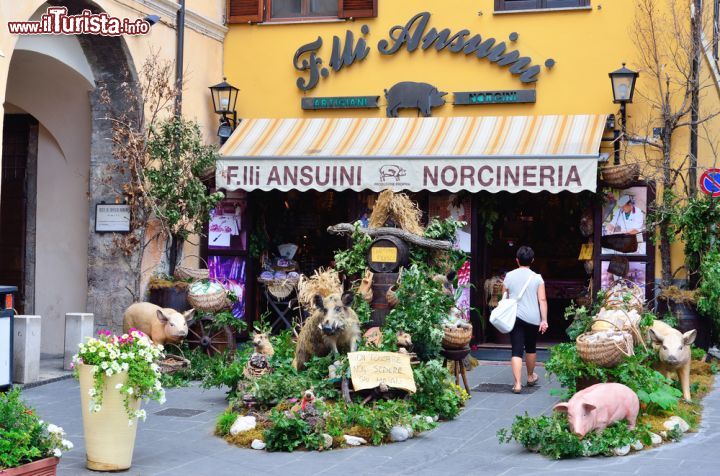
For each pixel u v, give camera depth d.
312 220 16.09
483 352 14.33
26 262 14.70
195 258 14.94
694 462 7.62
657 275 13.83
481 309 14.83
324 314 9.34
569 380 9.29
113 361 7.45
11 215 14.80
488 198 14.52
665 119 13.59
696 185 13.73
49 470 6.59
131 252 13.51
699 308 12.72
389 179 13.70
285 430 8.34
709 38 15.69
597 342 8.95
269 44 15.74
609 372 8.97
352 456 8.09
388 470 7.63
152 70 13.28
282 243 16.12
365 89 15.32
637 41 14.02
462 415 9.82
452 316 10.53
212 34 15.48
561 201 15.66
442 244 11.21
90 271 13.77
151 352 7.74
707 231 13.23
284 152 14.30
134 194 13.43
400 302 10.05
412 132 14.62
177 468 7.70
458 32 14.91
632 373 8.91
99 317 13.71
